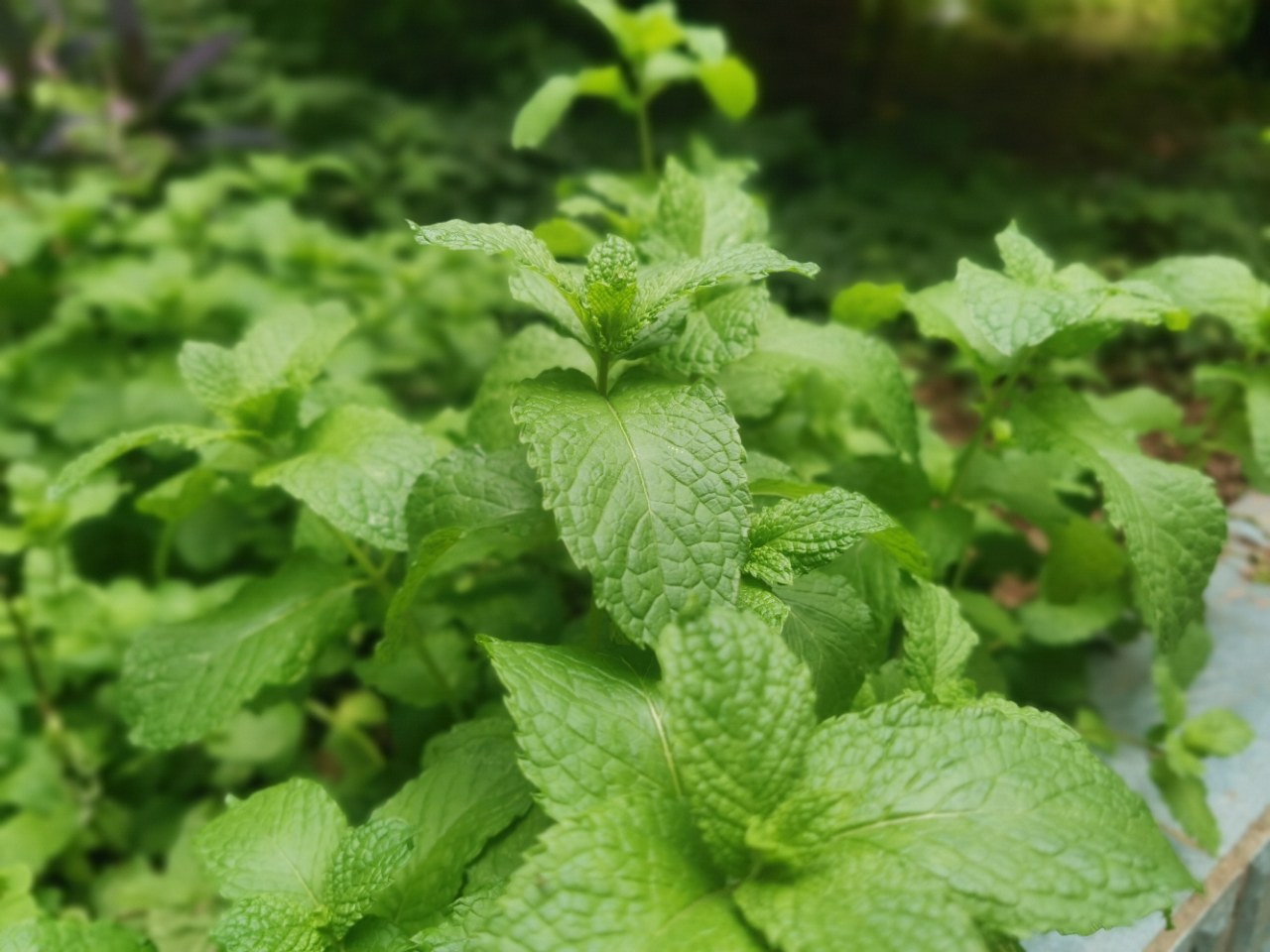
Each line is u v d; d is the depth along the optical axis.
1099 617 0.29
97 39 0.63
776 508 0.18
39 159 0.59
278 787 0.18
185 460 0.35
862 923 0.13
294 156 0.74
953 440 0.54
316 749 0.37
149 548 0.40
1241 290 0.27
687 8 0.94
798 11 0.93
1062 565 0.27
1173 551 0.22
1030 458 0.28
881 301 0.27
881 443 0.34
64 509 0.31
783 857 0.14
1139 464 0.23
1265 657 0.30
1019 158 0.85
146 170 0.60
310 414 0.26
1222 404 0.30
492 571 0.31
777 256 0.17
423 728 0.28
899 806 0.14
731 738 0.14
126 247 0.49
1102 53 1.08
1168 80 1.00
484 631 0.28
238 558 0.41
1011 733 0.15
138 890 0.29
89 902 0.31
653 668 0.17
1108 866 0.14
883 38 0.91
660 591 0.16
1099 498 0.34
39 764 0.31
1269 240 0.67
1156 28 1.11
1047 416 0.24
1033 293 0.20
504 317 0.54
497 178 0.76
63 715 0.34
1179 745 0.26
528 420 0.17
